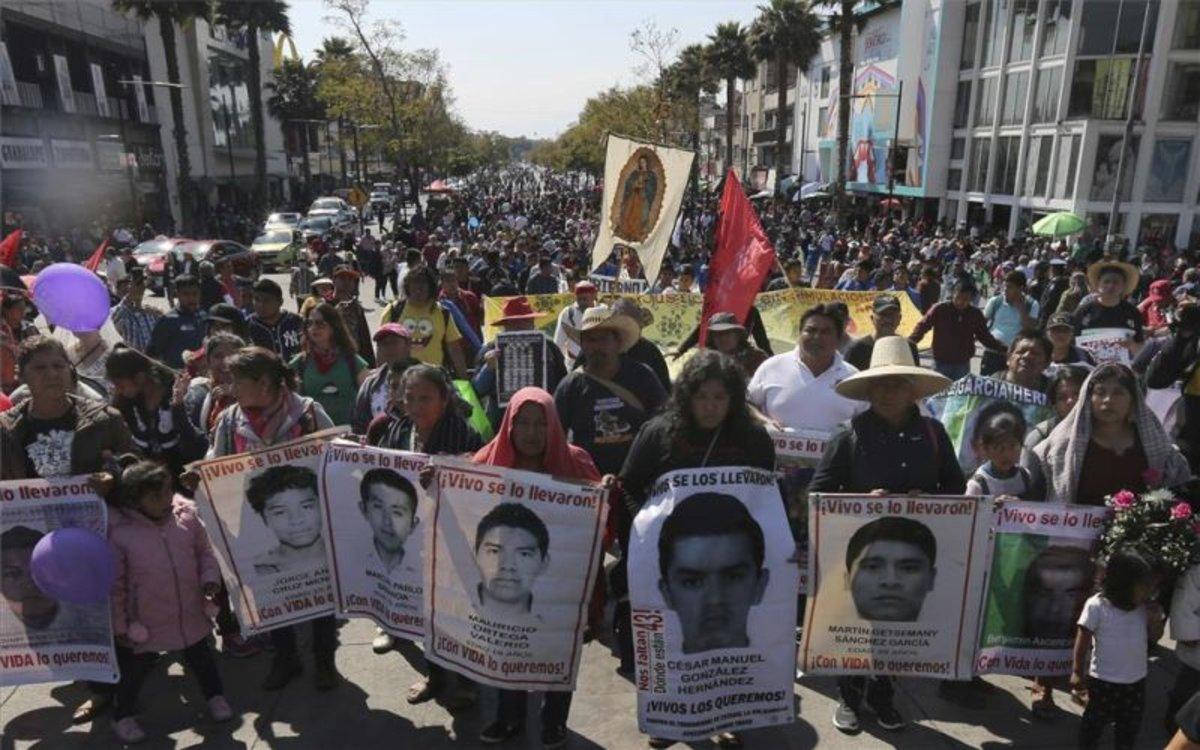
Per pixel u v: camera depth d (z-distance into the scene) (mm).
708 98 74688
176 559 4125
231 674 4727
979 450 4598
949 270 22391
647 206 9125
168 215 48000
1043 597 4168
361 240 26234
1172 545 3834
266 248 33375
